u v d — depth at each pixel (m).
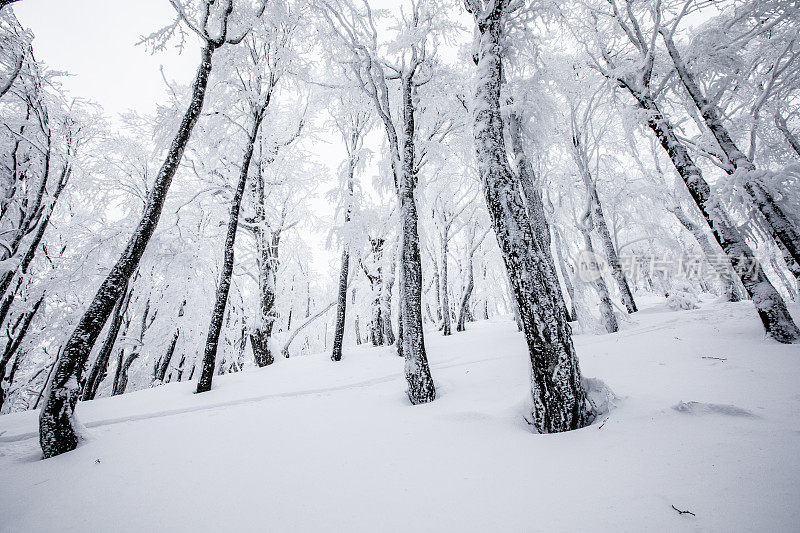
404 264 5.96
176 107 9.09
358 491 2.63
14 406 14.68
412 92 7.76
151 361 16.34
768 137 8.46
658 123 6.74
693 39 6.50
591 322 9.41
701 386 3.69
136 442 4.39
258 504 2.61
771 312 5.40
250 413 5.52
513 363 7.01
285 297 19.25
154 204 5.50
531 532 1.84
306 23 9.41
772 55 7.07
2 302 8.27
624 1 7.10
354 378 7.88
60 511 2.80
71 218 11.78
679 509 1.80
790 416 2.69
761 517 1.62
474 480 2.55
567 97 10.07
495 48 4.32
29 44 8.08
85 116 10.05
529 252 3.67
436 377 6.88
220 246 13.84
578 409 3.32
